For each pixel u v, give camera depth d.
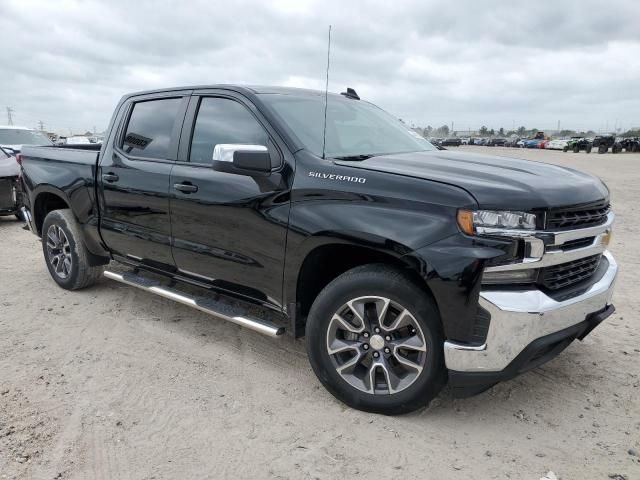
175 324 4.43
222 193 3.53
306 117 3.63
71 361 3.75
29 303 4.92
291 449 2.76
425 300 2.77
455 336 2.68
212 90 3.86
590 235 2.92
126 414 3.08
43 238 5.31
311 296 3.38
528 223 2.62
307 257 3.14
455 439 2.84
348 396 3.09
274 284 3.37
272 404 3.20
